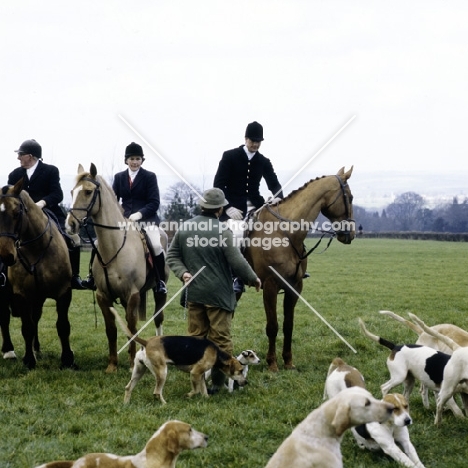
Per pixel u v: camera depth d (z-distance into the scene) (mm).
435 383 7039
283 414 7277
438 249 43375
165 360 7727
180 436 5098
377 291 19750
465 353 6656
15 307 10297
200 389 7914
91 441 6371
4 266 9609
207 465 5961
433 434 6719
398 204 117125
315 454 4895
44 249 9297
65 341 9625
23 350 11078
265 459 6023
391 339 11812
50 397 7867
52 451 6152
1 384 8492
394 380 7293
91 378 8891
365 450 6238
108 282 9258
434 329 8070
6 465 5832
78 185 9102
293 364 9680
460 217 106625
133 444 6344
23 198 9047
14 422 6988
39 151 10375
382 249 43344
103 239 9188
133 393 8102
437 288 20516
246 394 8055
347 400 4891
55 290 9516
